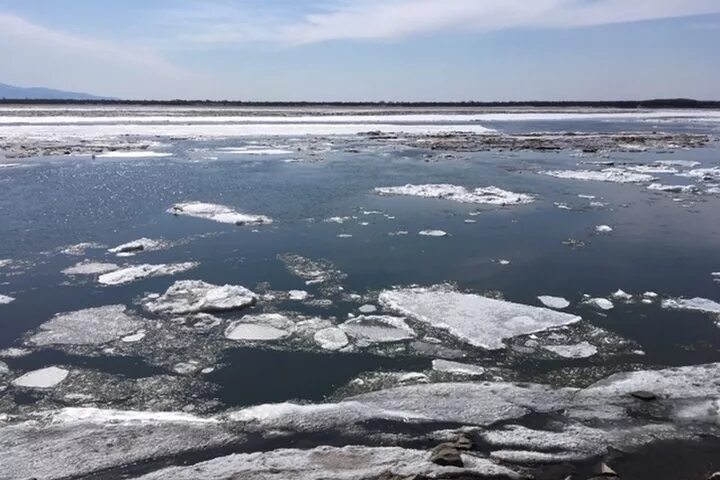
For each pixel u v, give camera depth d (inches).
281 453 214.4
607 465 211.2
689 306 373.7
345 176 915.4
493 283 417.1
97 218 615.2
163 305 361.7
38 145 1314.0
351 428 234.7
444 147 1362.0
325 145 1416.1
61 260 466.3
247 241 526.9
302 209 667.4
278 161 1094.4
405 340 321.4
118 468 207.8
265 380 277.3
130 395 263.7
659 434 232.4
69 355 302.8
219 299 368.2
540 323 343.0
